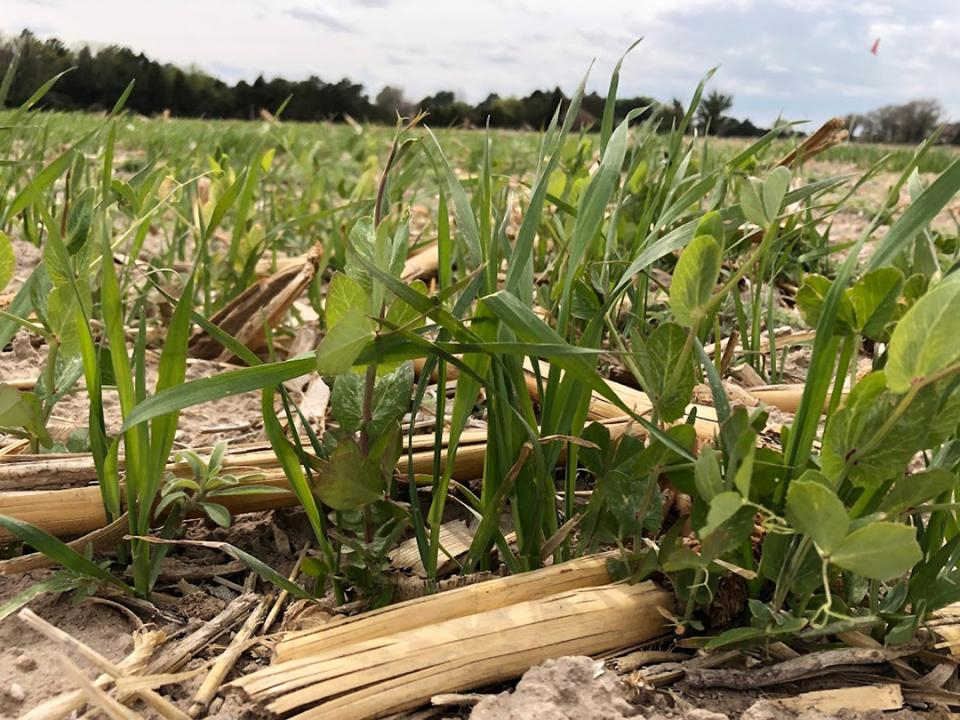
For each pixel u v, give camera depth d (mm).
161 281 705
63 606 331
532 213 308
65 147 1502
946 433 273
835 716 283
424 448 412
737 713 287
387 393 333
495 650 292
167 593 354
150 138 1599
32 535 311
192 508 365
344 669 275
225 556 377
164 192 569
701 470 265
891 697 291
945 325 234
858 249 277
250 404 537
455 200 332
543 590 320
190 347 619
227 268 673
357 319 261
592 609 311
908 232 260
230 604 339
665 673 298
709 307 271
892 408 265
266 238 677
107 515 350
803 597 303
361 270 310
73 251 353
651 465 310
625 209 594
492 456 337
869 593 317
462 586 329
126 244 846
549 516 346
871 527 239
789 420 510
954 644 311
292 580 359
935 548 315
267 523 398
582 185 570
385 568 333
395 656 282
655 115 523
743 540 282
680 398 304
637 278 535
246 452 402
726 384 532
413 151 781
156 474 321
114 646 311
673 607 322
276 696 264
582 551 345
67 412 500
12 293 646
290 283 622
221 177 750
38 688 281
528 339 300
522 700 269
